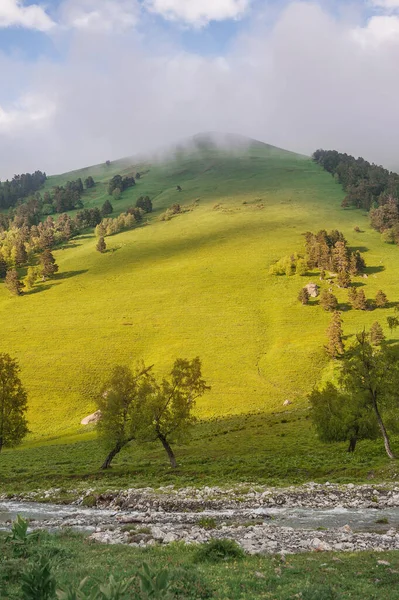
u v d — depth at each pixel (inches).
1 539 685.9
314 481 1637.6
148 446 2265.0
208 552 682.8
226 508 1316.4
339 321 6023.6
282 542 833.5
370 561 652.7
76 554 676.7
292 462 1936.5
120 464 2311.8
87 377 5964.6
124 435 2212.1
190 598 451.2
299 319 7219.5
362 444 2201.0
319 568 617.6
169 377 5689.0
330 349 5787.4
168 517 1179.3
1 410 2447.1
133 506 1424.7
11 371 2487.7
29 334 7362.2
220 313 7667.3
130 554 701.9
